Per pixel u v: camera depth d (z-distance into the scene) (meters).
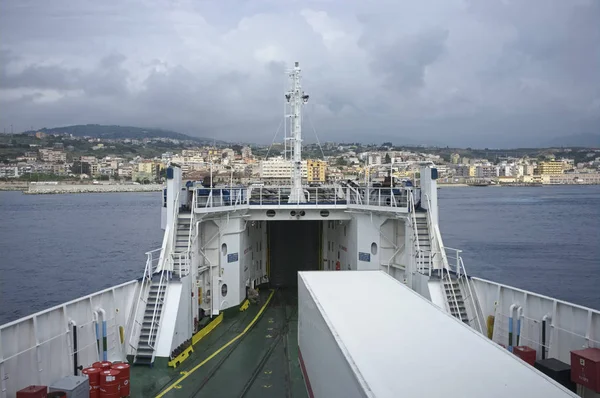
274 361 19.95
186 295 21.02
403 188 25.31
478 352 10.10
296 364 19.55
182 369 18.94
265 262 34.19
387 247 25.86
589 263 65.81
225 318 26.39
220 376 18.38
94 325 17.94
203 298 25.47
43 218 134.25
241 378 18.16
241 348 21.56
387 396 8.06
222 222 26.17
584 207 168.38
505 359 9.72
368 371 9.08
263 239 34.06
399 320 12.35
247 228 30.27
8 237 93.19
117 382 16.00
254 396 16.67
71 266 63.88
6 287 52.25
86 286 52.97
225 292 26.58
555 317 16.47
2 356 13.56
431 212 22.86
